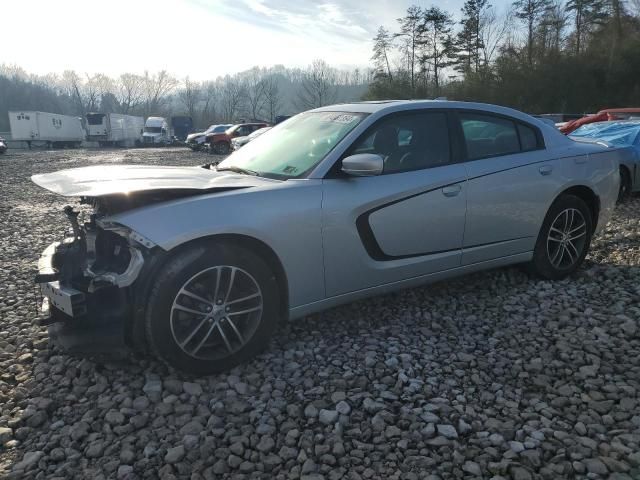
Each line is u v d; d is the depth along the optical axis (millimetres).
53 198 11188
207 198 3027
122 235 2859
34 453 2449
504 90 50750
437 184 3748
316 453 2434
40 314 4078
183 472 2320
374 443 2510
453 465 2348
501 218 4141
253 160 3916
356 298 3611
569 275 4801
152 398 2883
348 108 3998
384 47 58469
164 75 100062
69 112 100000
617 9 49062
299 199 3230
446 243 3887
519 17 53594
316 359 3314
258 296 3143
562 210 4547
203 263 2914
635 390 2912
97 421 2701
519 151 4324
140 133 54625
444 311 4070
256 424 2668
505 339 3596
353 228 3416
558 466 2316
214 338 3086
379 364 3248
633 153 8156
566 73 48438
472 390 2951
